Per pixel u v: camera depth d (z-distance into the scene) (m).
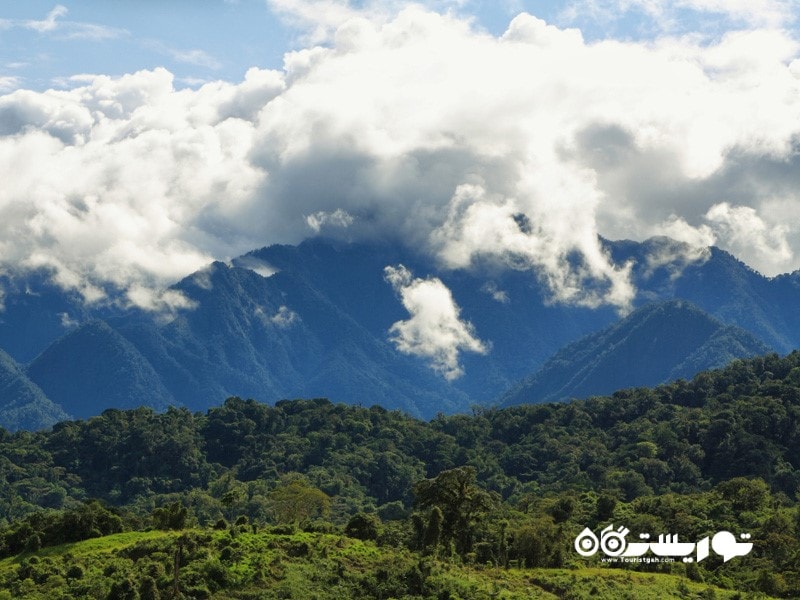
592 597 128.25
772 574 147.00
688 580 144.12
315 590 121.19
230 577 122.31
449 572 130.88
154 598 117.44
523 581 135.50
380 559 133.00
